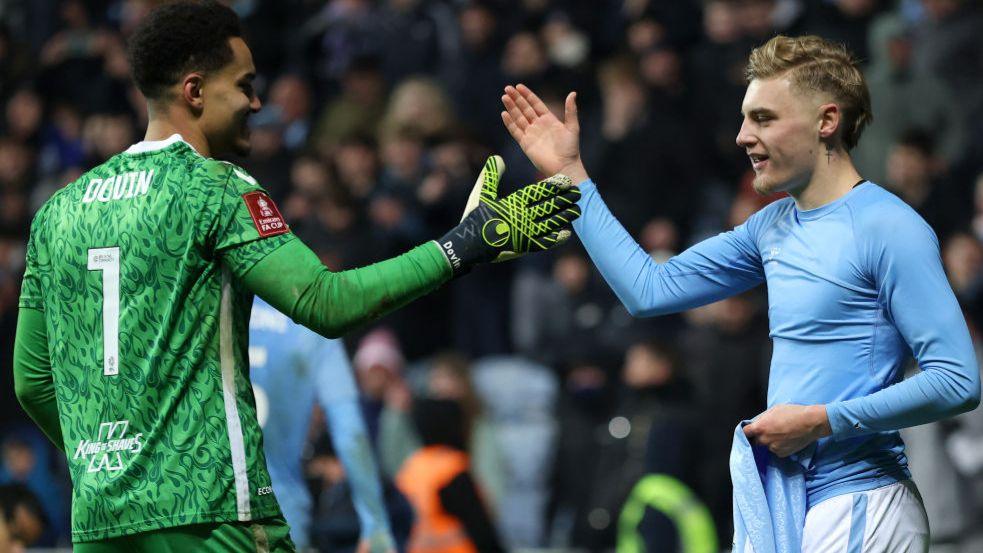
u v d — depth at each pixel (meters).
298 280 11.84
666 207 35.59
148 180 12.17
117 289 12.09
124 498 11.90
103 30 46.38
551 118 14.77
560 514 30.22
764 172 13.62
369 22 42.72
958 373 12.64
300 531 18.61
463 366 29.17
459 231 12.24
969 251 30.03
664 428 28.20
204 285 11.98
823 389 13.34
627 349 32.22
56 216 12.53
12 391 35.97
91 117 44.00
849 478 13.41
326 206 34.62
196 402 11.91
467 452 25.42
